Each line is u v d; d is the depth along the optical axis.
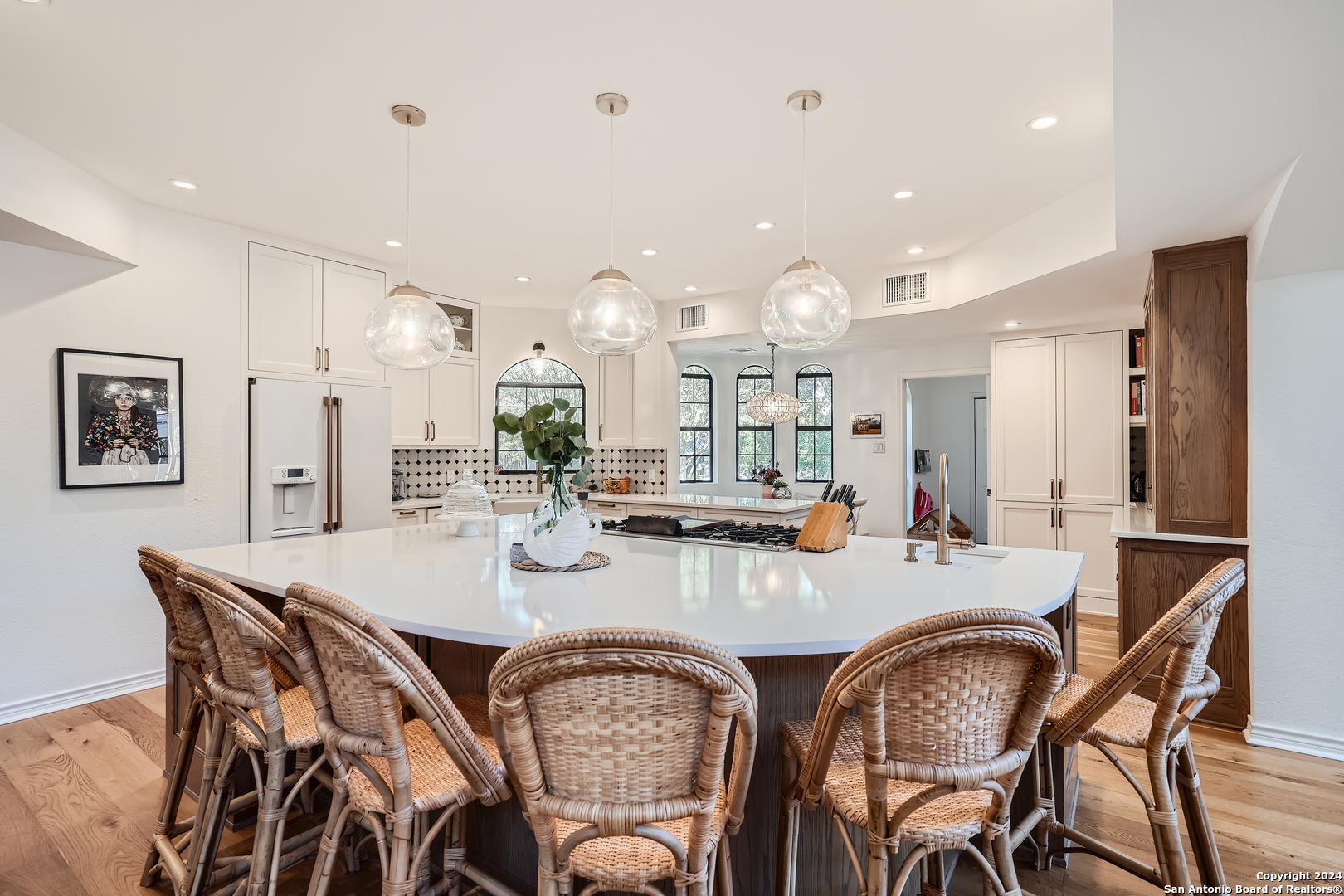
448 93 2.40
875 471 7.11
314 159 2.93
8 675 3.07
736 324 5.49
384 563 2.30
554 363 6.03
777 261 4.59
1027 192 3.35
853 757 1.47
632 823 1.08
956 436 8.26
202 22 1.99
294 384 3.89
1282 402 2.77
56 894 1.89
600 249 4.26
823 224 3.82
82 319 3.23
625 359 6.06
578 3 1.92
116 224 3.23
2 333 3.02
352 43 2.10
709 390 8.07
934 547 2.62
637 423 5.98
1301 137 2.02
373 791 1.33
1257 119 1.94
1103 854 1.77
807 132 2.70
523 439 2.20
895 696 1.19
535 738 1.10
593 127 2.65
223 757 1.79
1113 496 5.06
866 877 1.33
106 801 2.39
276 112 2.52
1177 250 3.05
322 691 1.33
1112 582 5.07
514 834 1.77
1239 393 2.93
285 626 1.29
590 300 2.44
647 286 5.37
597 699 1.06
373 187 3.25
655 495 5.59
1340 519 2.67
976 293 4.19
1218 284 2.96
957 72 2.28
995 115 2.57
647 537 2.97
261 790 1.61
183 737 1.94
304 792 2.28
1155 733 1.47
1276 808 2.30
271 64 2.21
